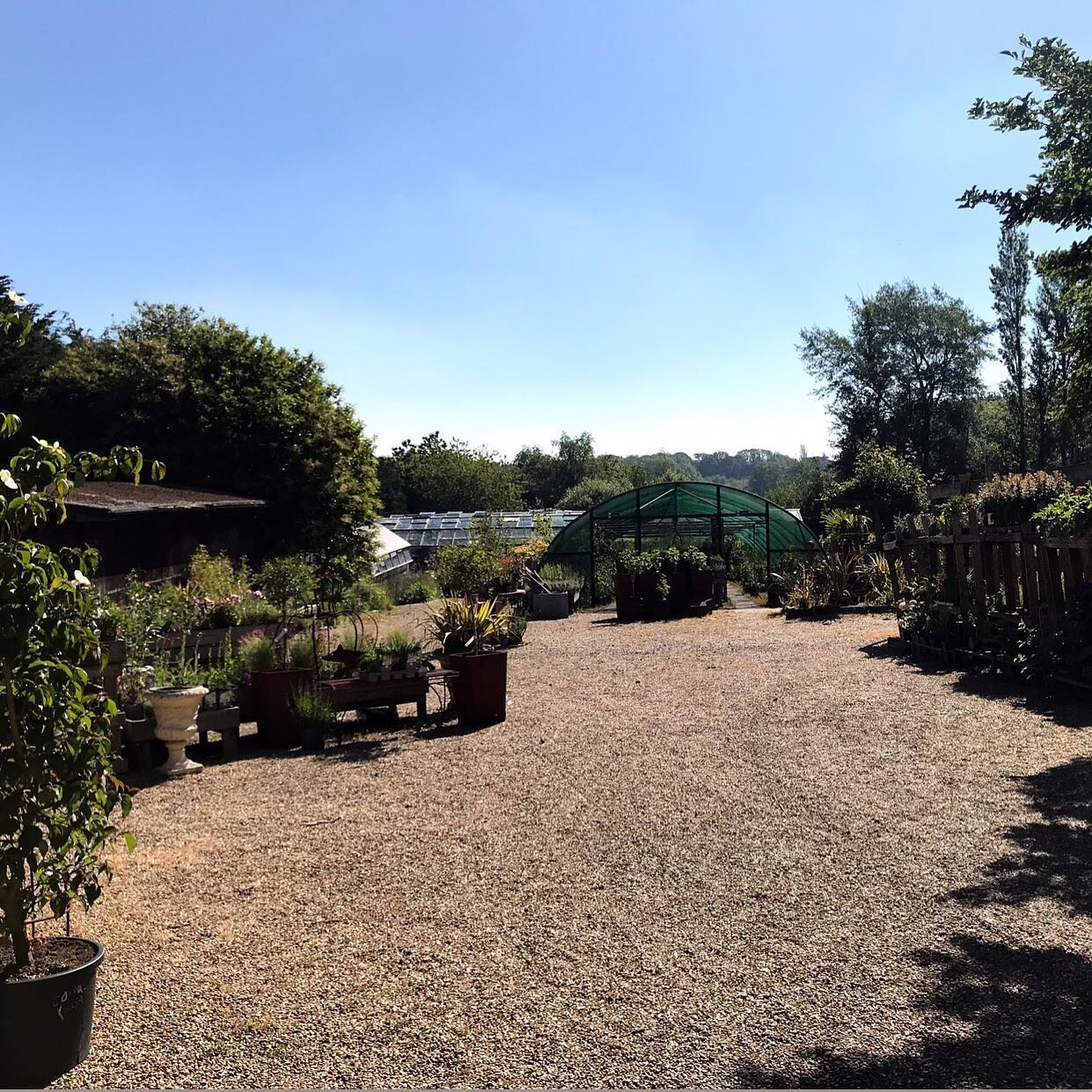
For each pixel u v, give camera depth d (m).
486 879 4.50
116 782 3.25
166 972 3.58
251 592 10.84
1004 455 39.03
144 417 20.02
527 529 33.31
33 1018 2.83
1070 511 7.78
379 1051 2.97
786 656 11.59
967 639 9.93
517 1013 3.18
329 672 8.40
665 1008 3.18
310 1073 2.86
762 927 3.82
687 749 7.03
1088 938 3.55
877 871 4.38
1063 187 5.98
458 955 3.66
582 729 7.89
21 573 2.87
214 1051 3.00
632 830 5.18
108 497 12.98
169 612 8.92
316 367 22.17
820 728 7.50
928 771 6.07
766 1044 2.93
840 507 21.81
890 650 11.53
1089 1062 2.75
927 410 41.78
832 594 16.36
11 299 3.26
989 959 3.42
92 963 2.99
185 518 16.09
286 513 20.70
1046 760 6.13
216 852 5.07
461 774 6.59
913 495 21.23
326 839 5.23
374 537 22.23
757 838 4.95
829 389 43.97
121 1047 3.04
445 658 8.54
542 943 3.74
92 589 3.21
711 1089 2.70
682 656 12.09
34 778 2.90
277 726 7.74
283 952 3.74
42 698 2.91
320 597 11.70
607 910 4.06
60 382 20.70
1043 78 5.89
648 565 17.44
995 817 5.07
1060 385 7.41
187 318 24.14
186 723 6.86
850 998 3.20
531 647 13.81
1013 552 9.40
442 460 51.72
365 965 3.59
